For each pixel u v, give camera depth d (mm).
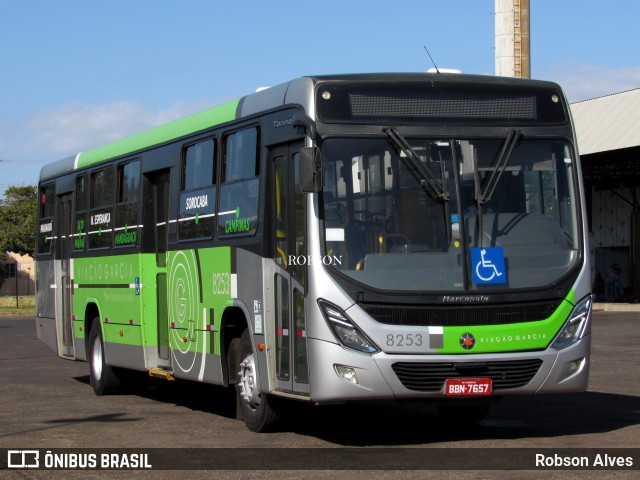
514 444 9898
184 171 13125
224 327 11820
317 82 9906
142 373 15883
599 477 8148
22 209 74438
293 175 10281
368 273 9539
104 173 15906
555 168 10219
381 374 9391
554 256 9961
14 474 9078
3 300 71688
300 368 10078
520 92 10273
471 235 9750
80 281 16688
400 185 9766
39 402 14828
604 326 30562
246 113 11398
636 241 44781
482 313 9609
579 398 13727
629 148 36750
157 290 14016
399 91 9984
